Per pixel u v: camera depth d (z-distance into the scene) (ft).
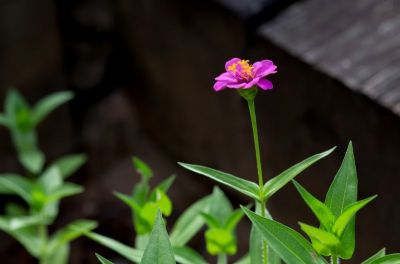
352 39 3.04
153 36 4.33
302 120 3.09
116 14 4.89
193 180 4.40
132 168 4.91
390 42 2.95
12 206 3.72
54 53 4.96
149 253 1.74
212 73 3.76
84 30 5.09
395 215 2.71
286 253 1.81
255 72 1.89
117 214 4.83
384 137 2.70
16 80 4.86
